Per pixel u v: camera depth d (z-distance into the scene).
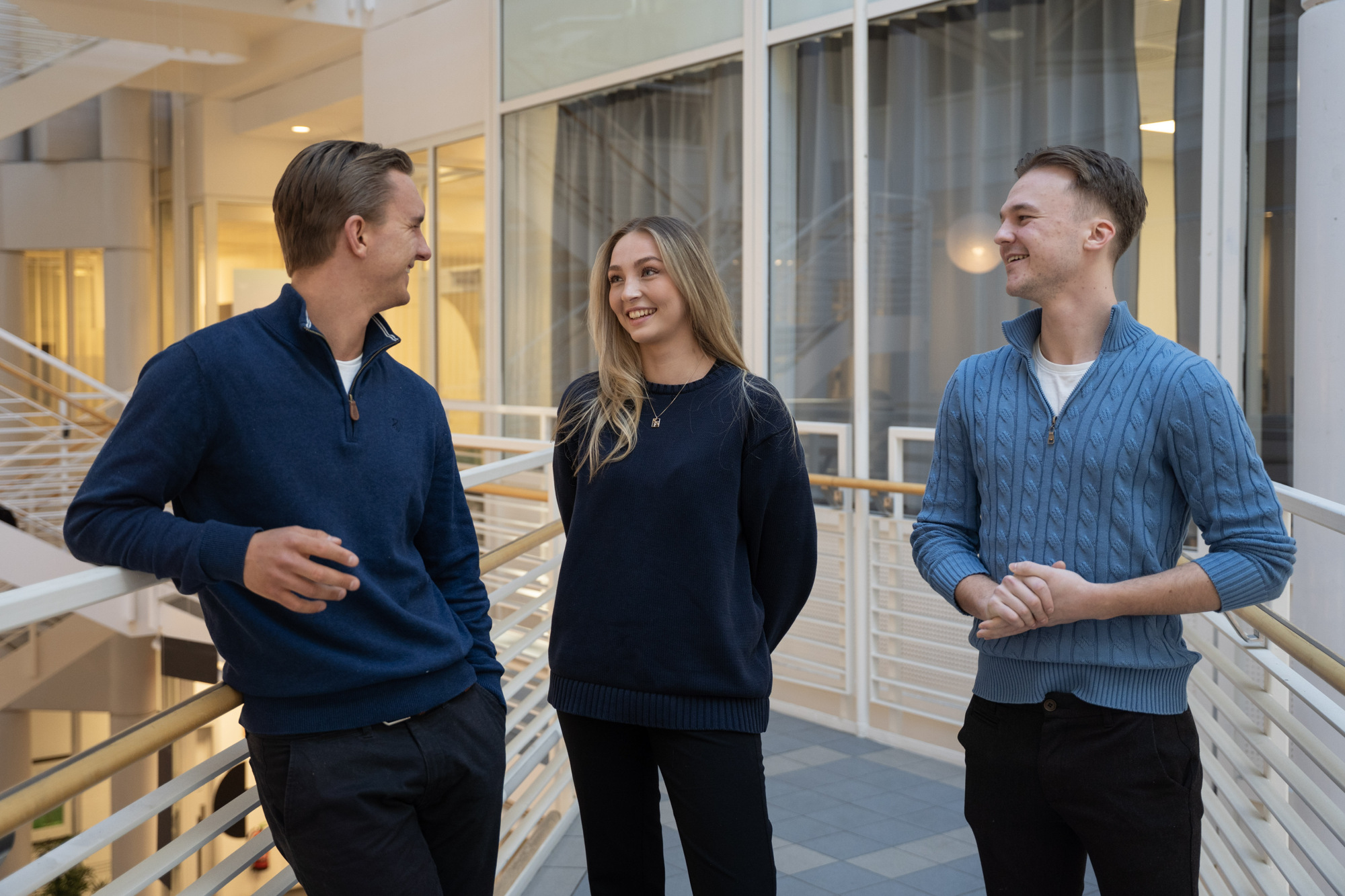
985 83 3.81
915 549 1.61
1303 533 2.44
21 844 10.06
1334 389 2.44
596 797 1.79
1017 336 1.50
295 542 1.14
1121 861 1.39
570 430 1.82
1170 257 3.38
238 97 9.37
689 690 1.67
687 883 2.66
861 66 4.09
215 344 1.26
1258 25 3.13
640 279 1.72
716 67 4.68
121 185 9.42
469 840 1.50
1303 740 1.55
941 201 3.95
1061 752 1.41
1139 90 3.43
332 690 1.30
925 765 3.69
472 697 1.49
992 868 1.51
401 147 6.85
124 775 8.40
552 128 5.53
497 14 5.80
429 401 1.51
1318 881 2.29
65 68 7.89
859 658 4.05
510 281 5.85
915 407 4.04
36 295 10.32
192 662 7.27
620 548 1.70
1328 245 2.45
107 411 8.88
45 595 1.09
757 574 1.82
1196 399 1.34
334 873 1.31
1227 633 1.93
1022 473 1.45
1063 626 1.40
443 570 1.56
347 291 1.37
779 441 1.71
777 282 4.47
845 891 2.67
